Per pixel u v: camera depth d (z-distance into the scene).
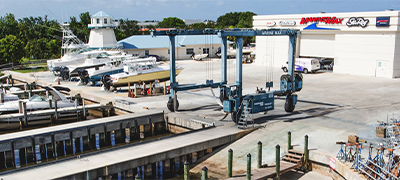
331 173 12.70
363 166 11.13
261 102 17.66
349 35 35.31
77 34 70.81
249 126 17.02
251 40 89.06
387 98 23.05
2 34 71.75
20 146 15.59
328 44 38.31
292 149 13.88
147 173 13.11
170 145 14.10
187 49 56.62
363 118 18.23
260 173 12.05
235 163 13.63
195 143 14.35
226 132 15.95
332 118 18.34
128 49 52.38
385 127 14.95
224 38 20.11
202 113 20.25
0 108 21.95
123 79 28.45
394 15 31.25
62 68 35.94
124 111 23.45
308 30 39.59
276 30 18.72
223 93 18.22
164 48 55.44
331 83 29.77
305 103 22.17
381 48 32.78
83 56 41.97
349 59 35.62
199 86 20.47
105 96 26.48
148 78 30.02
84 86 32.22
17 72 44.56
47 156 16.50
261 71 39.41
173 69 19.72
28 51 62.69
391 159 10.69
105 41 49.25
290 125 17.17
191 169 13.92
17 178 10.87
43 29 78.62
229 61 51.19
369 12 33.12
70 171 11.41
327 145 14.05
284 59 42.84
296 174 13.03
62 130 16.81
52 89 25.77
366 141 14.31
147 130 19.89
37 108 22.62
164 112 20.53
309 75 35.16
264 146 14.76
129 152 13.30
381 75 33.03
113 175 13.20
